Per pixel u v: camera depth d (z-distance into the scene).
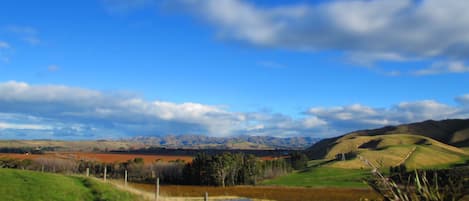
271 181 115.75
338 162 151.38
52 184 29.92
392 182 6.97
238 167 111.44
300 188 93.81
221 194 74.19
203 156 109.25
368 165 7.36
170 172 110.88
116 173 106.56
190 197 61.78
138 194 33.47
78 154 122.19
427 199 6.69
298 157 159.88
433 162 147.38
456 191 6.67
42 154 108.44
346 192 80.94
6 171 31.42
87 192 30.48
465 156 167.00
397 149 168.62
